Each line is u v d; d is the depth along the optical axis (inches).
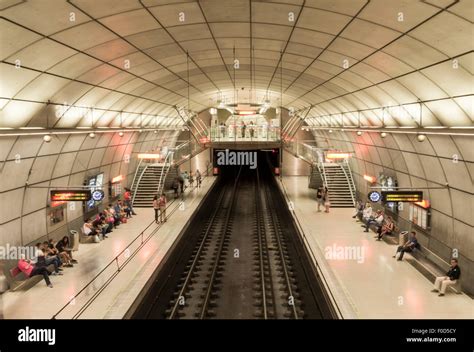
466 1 296.2
